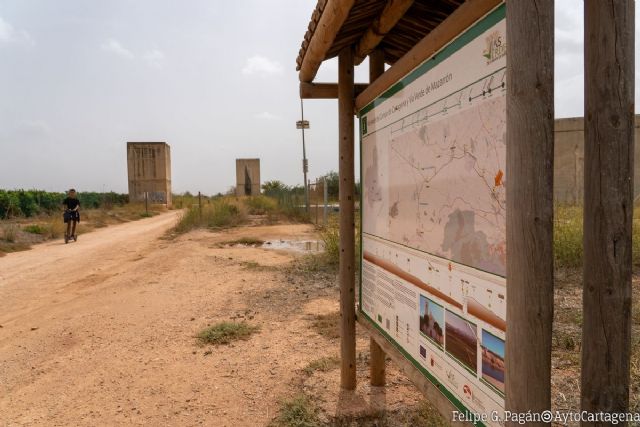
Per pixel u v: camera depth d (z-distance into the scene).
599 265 1.38
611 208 1.35
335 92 3.87
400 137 2.75
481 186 1.87
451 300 2.16
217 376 4.08
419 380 2.49
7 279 9.16
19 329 5.79
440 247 2.26
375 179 3.25
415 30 3.19
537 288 1.44
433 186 2.32
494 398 1.82
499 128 1.72
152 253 12.19
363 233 3.58
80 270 9.95
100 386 3.98
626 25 1.33
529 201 1.43
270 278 8.09
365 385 3.76
